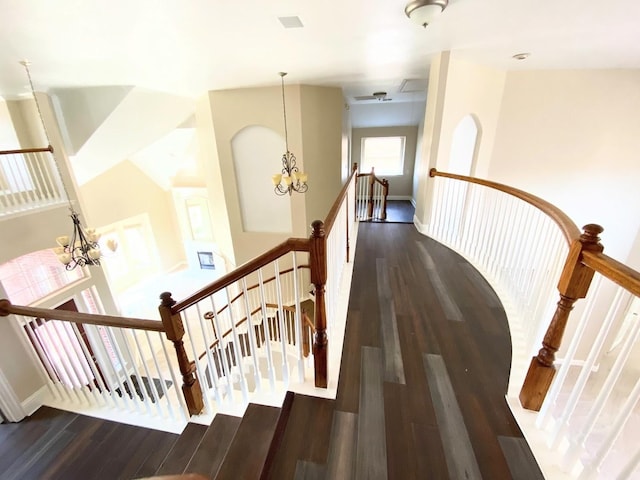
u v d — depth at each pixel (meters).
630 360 3.25
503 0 1.95
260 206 5.71
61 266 4.70
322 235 1.32
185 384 1.82
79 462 1.82
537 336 1.53
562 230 1.41
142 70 3.34
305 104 4.94
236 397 1.94
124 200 7.67
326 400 1.52
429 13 1.92
